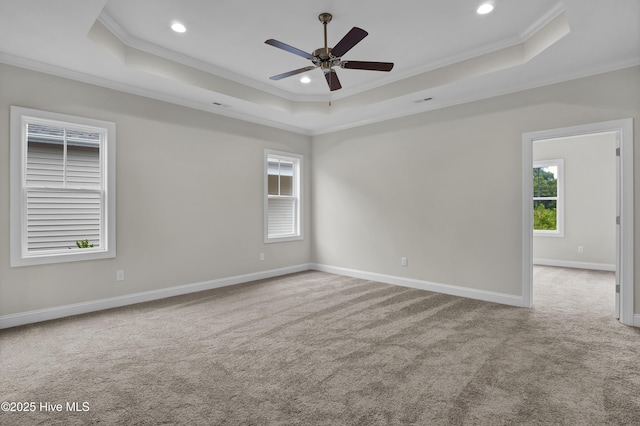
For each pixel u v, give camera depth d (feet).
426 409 6.13
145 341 9.30
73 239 11.74
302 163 19.57
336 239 18.83
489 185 13.28
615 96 10.61
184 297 13.84
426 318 11.21
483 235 13.46
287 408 6.18
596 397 6.49
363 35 7.69
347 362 8.03
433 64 12.67
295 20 9.88
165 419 5.86
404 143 15.88
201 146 14.99
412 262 15.64
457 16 9.65
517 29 10.37
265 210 17.65
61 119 11.21
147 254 13.33
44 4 7.73
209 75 13.17
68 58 10.43
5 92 10.27
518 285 12.59
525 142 12.34
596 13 7.98
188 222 14.56
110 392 6.73
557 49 9.75
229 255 16.08
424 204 15.20
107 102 12.22
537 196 22.97
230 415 5.98
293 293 14.53
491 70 11.37
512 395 6.57
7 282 10.34
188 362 8.04
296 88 15.52
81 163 11.90
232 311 12.00
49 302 11.08
